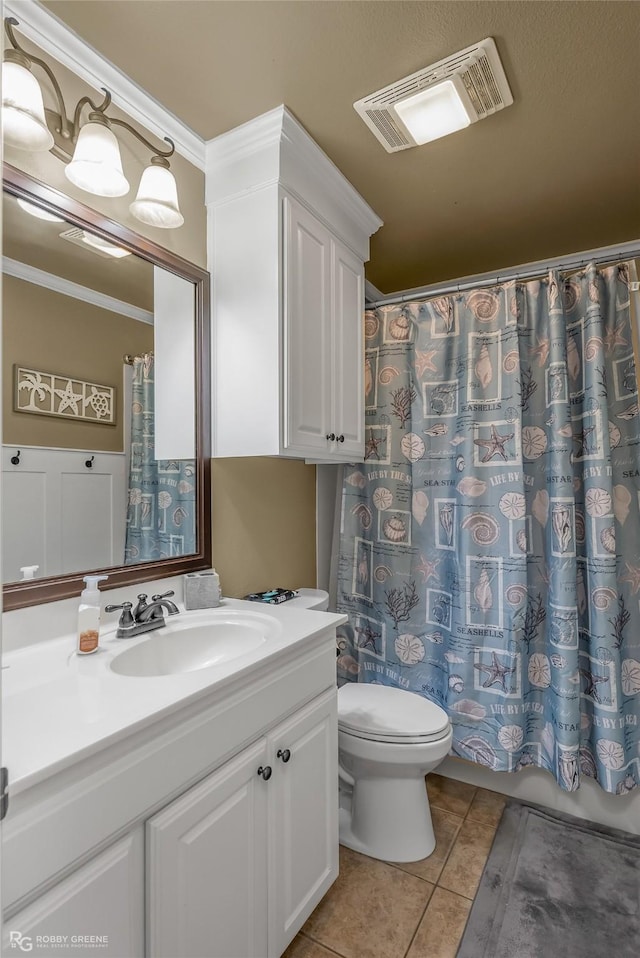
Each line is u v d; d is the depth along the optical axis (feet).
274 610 5.08
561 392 6.16
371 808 5.62
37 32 4.09
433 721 5.53
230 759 3.53
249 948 3.62
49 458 4.09
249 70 4.56
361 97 4.87
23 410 3.92
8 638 3.74
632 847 5.69
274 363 5.21
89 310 4.43
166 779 3.01
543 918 4.75
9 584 3.77
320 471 8.04
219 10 3.96
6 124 3.67
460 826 6.05
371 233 7.03
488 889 5.09
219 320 5.61
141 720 2.77
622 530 6.10
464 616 6.47
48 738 2.55
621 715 5.85
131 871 2.80
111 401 4.60
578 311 6.37
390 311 7.25
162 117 5.10
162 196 4.63
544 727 6.30
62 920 2.44
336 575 8.30
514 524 6.23
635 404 6.11
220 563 5.81
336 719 4.85
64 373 4.22
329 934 4.58
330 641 4.79
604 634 5.87
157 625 4.44
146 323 4.95
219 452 5.59
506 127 5.21
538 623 6.36
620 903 4.91
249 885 3.64
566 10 3.96
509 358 6.40
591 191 6.38
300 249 5.53
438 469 6.88
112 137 4.19
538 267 8.38
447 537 6.79
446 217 6.97
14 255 3.88
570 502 6.07
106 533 4.52
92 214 4.39
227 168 5.55
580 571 6.25
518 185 6.23
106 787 2.66
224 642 4.77
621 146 5.51
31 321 3.98
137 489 4.83
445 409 6.87
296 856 4.18
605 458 5.93
